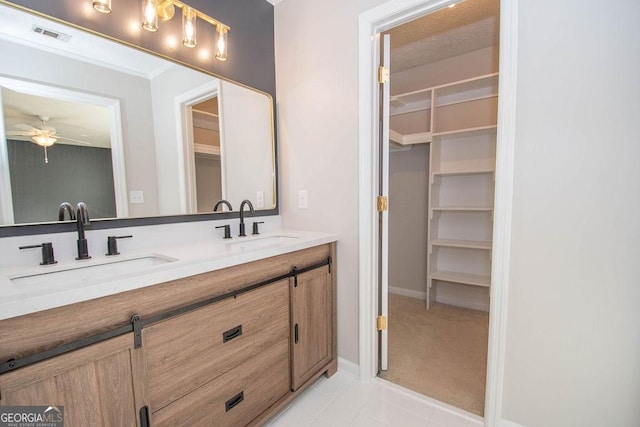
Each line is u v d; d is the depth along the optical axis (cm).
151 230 142
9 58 103
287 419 144
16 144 105
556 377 121
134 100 135
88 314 80
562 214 115
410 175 311
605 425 113
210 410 113
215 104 167
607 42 103
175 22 149
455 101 276
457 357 199
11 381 68
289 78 194
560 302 118
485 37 238
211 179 167
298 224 198
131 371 89
